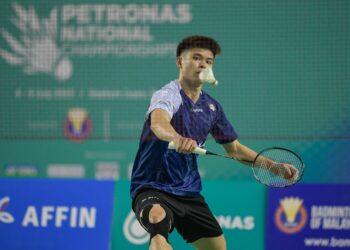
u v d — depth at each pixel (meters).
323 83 23.33
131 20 23.62
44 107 23.98
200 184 14.34
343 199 17.64
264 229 17.61
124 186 18.02
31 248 17.94
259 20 23.42
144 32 23.59
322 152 23.12
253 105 23.42
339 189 17.67
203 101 14.49
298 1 23.38
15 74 24.05
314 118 23.34
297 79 23.36
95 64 23.78
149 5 23.53
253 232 17.59
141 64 23.62
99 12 23.70
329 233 17.58
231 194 17.75
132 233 17.75
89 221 17.94
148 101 23.69
